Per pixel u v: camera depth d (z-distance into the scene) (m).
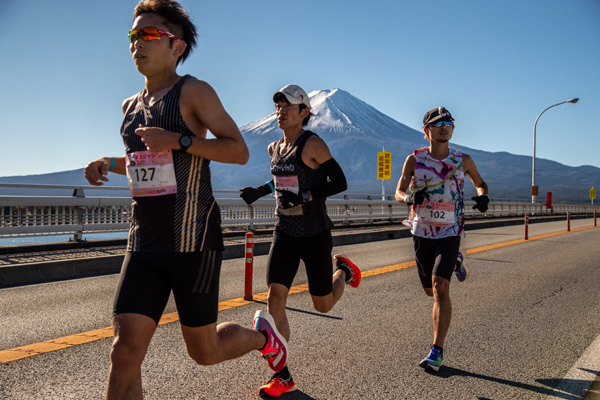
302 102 3.69
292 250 3.67
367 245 13.95
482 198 4.48
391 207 21.61
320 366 3.95
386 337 4.78
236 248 11.05
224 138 2.39
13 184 8.93
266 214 15.14
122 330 2.26
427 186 4.36
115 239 10.74
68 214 9.88
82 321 5.15
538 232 19.91
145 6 2.48
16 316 5.34
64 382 3.47
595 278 8.42
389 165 23.44
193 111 2.39
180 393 3.35
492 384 3.66
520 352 4.40
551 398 3.43
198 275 2.38
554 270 9.30
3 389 3.33
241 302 6.20
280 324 3.57
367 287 7.32
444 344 4.61
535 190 38.75
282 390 3.32
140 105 2.48
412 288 7.26
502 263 10.23
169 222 2.34
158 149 2.25
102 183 2.70
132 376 2.26
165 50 2.46
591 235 18.28
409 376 3.79
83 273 8.25
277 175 3.70
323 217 3.65
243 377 3.67
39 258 8.37
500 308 6.10
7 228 8.80
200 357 2.58
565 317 5.68
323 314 5.65
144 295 2.33
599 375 3.87
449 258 4.15
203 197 2.44
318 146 3.58
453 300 6.55
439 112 4.38
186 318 2.43
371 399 3.35
